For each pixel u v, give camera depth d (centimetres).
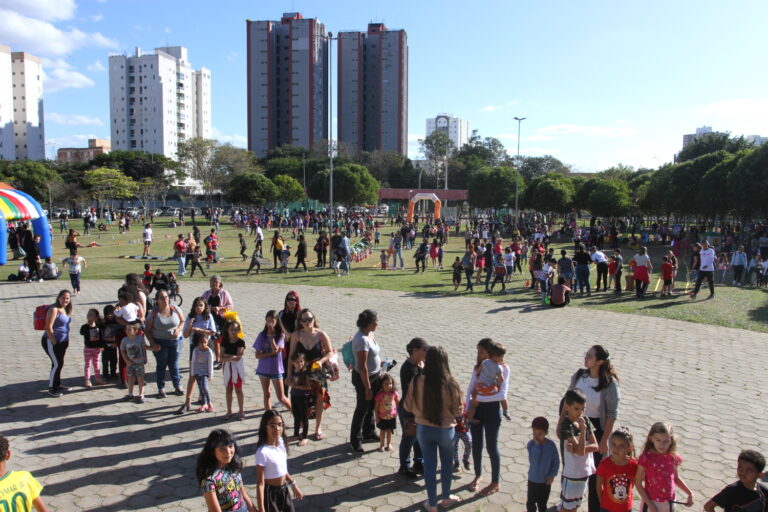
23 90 12900
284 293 1877
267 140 12988
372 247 3662
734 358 1098
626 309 1619
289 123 12950
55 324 855
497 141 11562
